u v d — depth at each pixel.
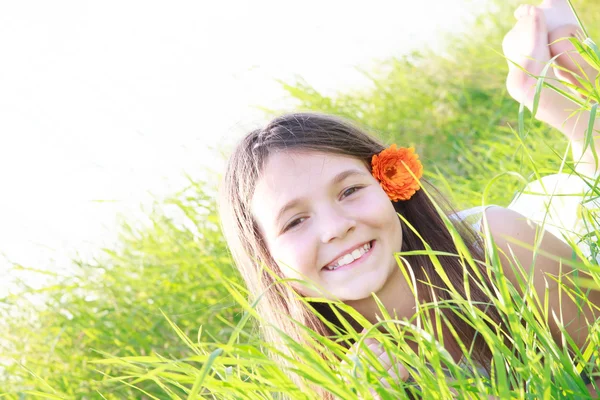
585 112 2.48
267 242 2.21
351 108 5.63
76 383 3.44
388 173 2.25
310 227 2.10
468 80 5.81
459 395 1.39
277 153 2.18
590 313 2.13
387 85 6.05
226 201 2.35
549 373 1.28
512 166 3.84
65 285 4.06
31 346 3.73
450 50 6.43
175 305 3.72
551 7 2.59
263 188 2.17
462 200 3.70
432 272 2.21
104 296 3.97
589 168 2.50
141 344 3.50
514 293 1.48
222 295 3.71
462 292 2.18
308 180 2.11
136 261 4.20
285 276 2.16
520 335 1.40
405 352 1.57
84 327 3.73
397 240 2.13
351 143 2.22
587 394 1.37
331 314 2.28
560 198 2.53
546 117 2.57
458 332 2.12
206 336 3.52
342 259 2.08
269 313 2.30
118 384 3.29
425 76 6.07
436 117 5.39
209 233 4.16
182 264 4.02
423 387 1.38
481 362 2.07
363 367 1.39
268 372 1.47
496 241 2.29
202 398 1.55
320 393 1.87
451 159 4.93
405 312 2.18
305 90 5.41
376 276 2.07
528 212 2.72
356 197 2.11
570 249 2.28
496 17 7.13
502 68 5.70
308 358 1.38
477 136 5.04
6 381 3.57
